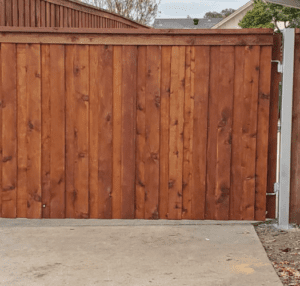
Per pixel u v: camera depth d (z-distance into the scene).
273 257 4.06
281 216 4.88
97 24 9.36
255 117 4.84
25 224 4.93
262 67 4.79
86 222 4.98
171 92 4.89
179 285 3.43
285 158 4.83
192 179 4.95
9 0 6.21
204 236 4.53
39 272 3.67
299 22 20.03
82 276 3.59
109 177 5.02
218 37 4.78
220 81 4.84
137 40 4.84
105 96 4.94
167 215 5.02
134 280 3.52
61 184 5.04
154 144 4.95
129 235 4.57
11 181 5.07
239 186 4.93
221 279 3.54
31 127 5.01
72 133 5.00
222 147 4.90
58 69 4.93
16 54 4.95
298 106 4.81
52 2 7.32
